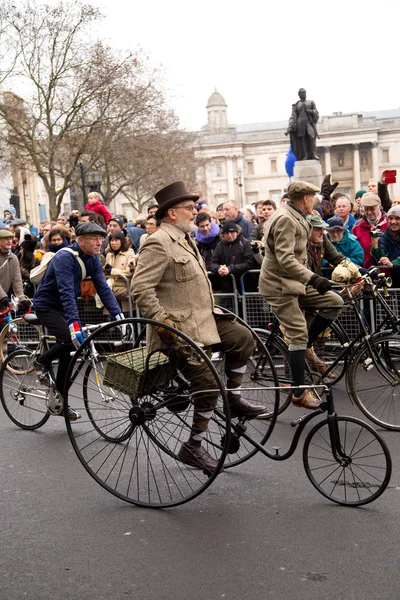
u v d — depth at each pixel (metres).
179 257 4.54
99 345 5.82
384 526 4.01
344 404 6.57
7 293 9.20
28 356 6.22
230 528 4.08
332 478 4.70
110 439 5.53
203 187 65.50
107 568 3.67
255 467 5.07
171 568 3.63
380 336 5.93
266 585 3.42
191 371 4.47
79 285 5.80
